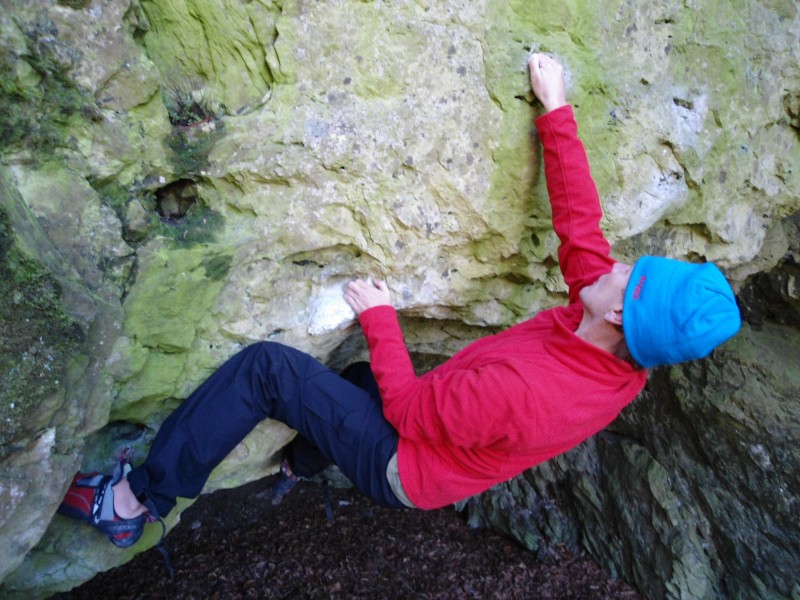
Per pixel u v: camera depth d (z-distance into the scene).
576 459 2.96
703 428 2.42
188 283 1.37
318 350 1.74
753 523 2.38
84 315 1.05
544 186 1.54
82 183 1.17
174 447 1.43
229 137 1.32
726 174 1.71
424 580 3.01
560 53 1.44
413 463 1.45
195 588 2.78
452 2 1.34
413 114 1.40
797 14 1.63
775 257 2.07
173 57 1.32
